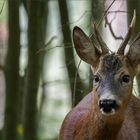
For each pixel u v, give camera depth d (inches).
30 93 644.7
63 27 617.3
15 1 663.8
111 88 469.1
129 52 488.7
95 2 581.9
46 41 788.6
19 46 676.7
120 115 480.1
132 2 586.9
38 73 638.5
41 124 852.0
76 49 503.2
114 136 493.0
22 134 683.4
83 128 505.4
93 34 535.8
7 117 690.2
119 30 717.3
